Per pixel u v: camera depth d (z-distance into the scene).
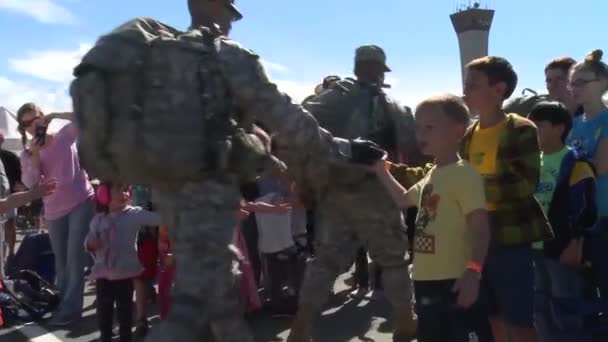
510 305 3.47
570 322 3.99
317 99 5.21
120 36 3.16
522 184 3.39
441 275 3.05
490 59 3.50
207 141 3.04
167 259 5.35
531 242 3.45
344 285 7.30
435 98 3.12
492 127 3.52
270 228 5.97
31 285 6.66
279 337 5.35
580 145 4.19
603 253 4.05
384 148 5.21
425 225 3.12
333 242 4.43
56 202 6.30
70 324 6.07
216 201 3.10
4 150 8.69
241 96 3.13
